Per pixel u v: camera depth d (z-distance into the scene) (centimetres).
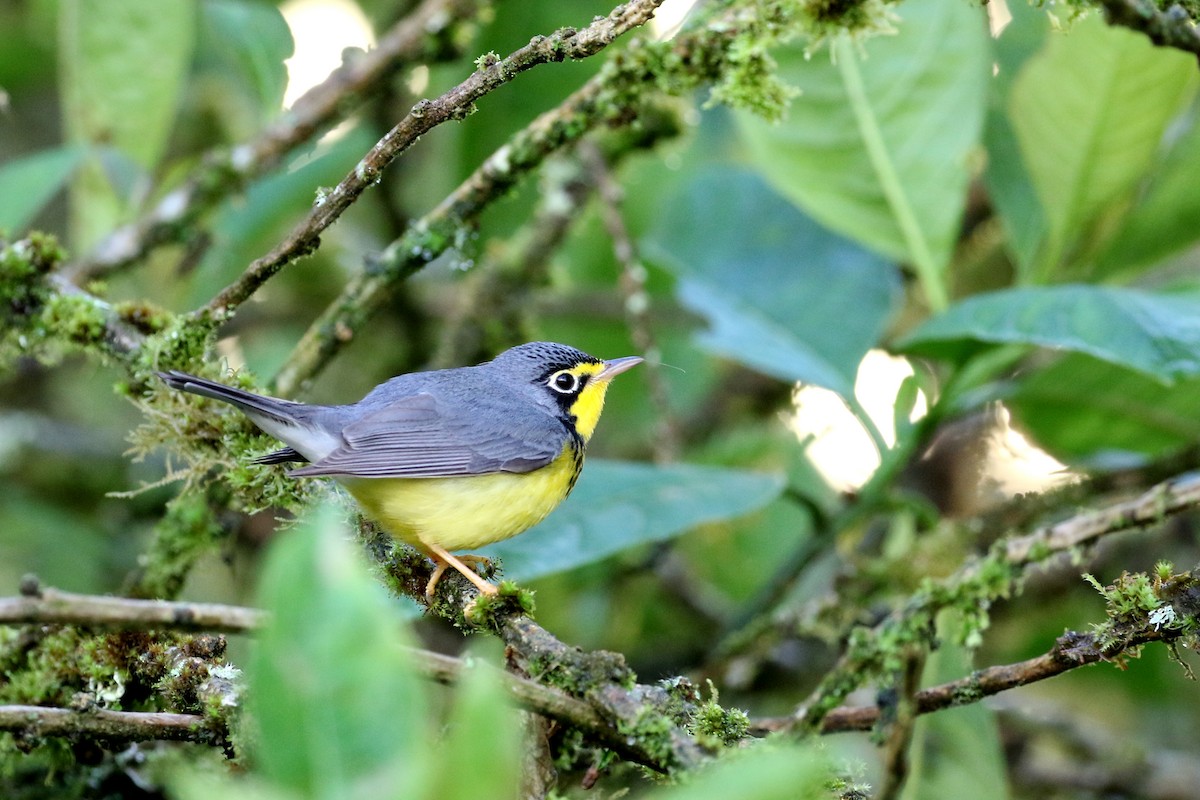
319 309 1627
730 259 1366
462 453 961
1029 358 1361
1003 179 1181
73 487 1545
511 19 1255
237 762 686
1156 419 1109
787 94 841
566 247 1579
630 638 1388
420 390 1030
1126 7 820
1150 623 669
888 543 1212
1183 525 1309
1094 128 1049
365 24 1480
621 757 657
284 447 894
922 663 695
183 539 987
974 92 1105
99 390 1703
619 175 1427
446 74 1314
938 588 711
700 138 1709
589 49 700
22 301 927
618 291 1634
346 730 338
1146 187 1158
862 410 1183
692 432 1622
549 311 1631
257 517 1427
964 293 1578
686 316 1650
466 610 779
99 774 852
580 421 1141
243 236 1358
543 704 631
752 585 1481
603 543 1001
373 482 952
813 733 693
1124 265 1108
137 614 546
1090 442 1144
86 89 1200
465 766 326
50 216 1722
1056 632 1348
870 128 1113
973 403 1122
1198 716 1445
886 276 1334
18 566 1442
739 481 1076
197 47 1642
